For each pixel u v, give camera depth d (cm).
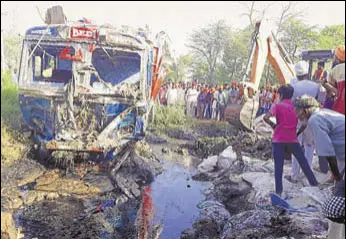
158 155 713
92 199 469
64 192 482
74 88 572
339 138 251
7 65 586
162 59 702
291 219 343
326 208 242
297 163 440
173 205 464
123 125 593
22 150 550
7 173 493
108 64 616
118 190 509
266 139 681
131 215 427
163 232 385
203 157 727
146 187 540
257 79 662
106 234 376
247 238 325
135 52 588
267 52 645
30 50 578
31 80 582
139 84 595
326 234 308
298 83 427
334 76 338
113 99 585
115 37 578
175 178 589
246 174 532
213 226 391
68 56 573
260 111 708
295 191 404
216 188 525
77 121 581
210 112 866
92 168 568
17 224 384
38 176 521
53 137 572
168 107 898
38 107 580
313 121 253
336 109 328
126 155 590
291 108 405
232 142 722
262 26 636
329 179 412
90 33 572
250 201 449
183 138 830
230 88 824
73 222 401
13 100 586
